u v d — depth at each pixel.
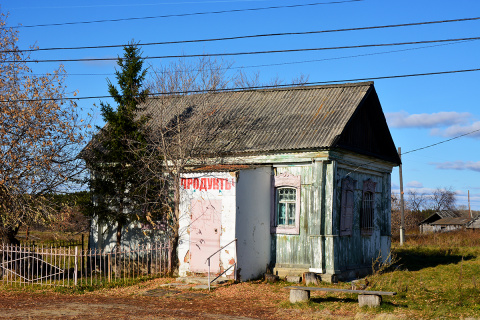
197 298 14.21
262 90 21.84
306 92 20.73
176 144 18.41
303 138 17.83
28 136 17.28
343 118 18.23
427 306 12.82
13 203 17.22
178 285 15.95
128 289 15.63
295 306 12.97
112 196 18.45
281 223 18.48
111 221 19.09
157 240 19.39
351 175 19.42
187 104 20.72
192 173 17.56
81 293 15.12
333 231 17.34
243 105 21.30
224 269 16.55
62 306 13.19
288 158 18.00
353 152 18.84
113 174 18.33
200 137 18.92
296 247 17.88
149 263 19.25
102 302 13.77
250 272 17.11
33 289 15.84
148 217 17.61
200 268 17.05
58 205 18.23
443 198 93.88
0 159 16.83
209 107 20.20
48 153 17.69
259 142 18.50
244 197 17.05
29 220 17.97
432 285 16.78
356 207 19.77
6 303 13.69
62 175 17.92
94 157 18.75
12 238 18.44
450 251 29.19
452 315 11.98
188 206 17.55
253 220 17.47
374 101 20.39
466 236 44.38
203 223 17.16
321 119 18.61
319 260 17.09
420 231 70.31
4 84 18.02
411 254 27.28
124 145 18.52
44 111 17.81
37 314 12.18
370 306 12.48
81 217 21.00
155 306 13.16
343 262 18.20
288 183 18.20
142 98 19.42
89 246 20.69
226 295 14.60
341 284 16.41
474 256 26.42
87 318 11.70
